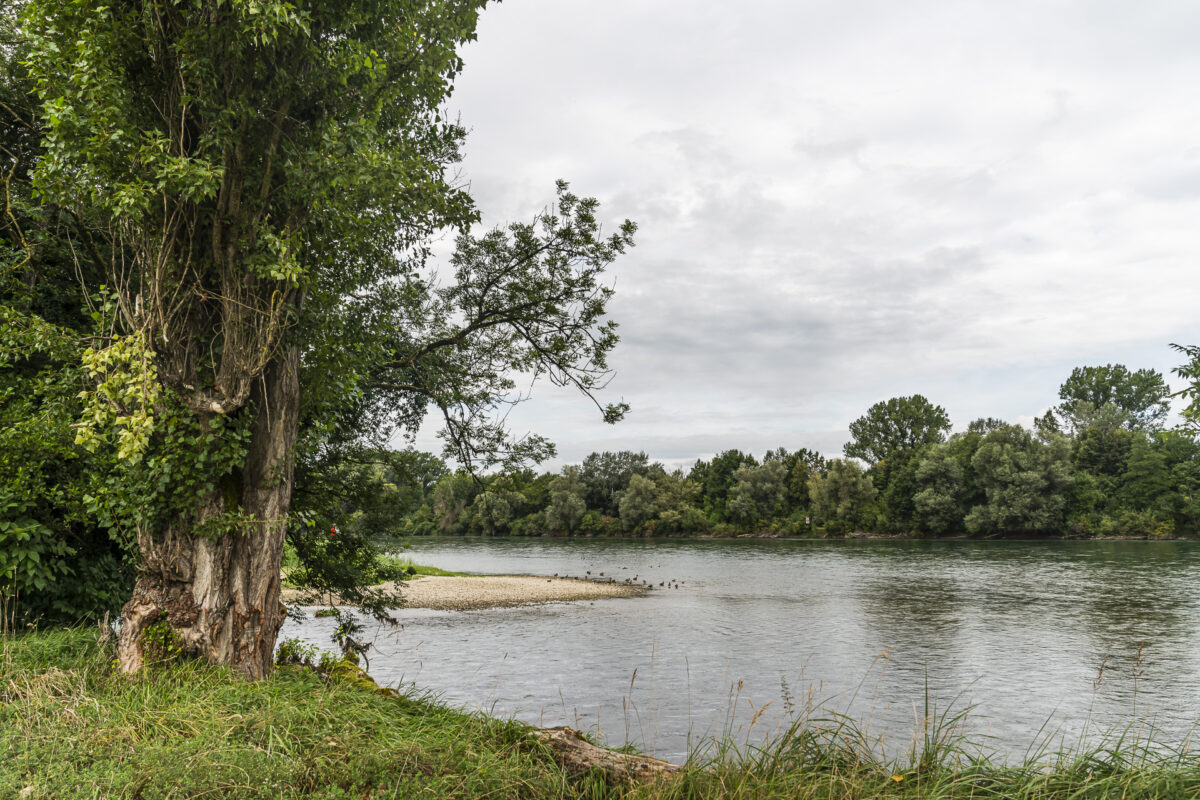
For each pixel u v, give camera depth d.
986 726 13.32
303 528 12.03
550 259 12.23
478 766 5.52
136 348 6.46
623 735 11.99
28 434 7.99
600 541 94.69
